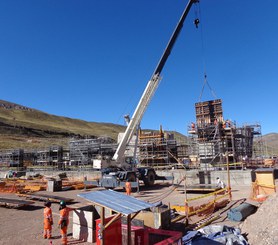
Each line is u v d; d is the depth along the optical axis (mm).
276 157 40969
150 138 44000
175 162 42219
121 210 6703
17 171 46281
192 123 35094
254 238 9250
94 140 44156
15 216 14773
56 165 53531
